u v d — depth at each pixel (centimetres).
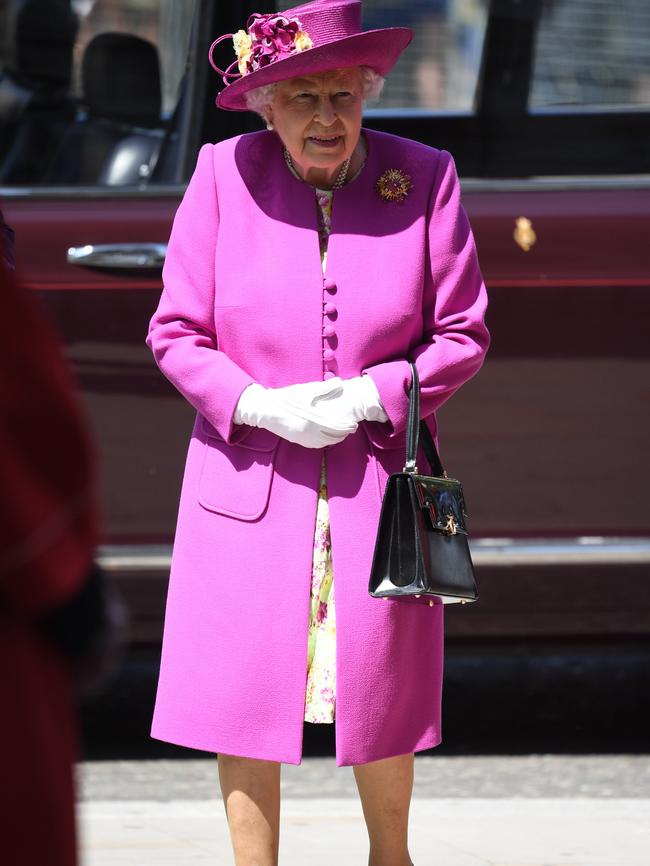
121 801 1585
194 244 1166
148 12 1716
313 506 1116
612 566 1692
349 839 1409
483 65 1703
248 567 1116
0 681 531
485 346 1168
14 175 1703
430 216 1160
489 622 1711
